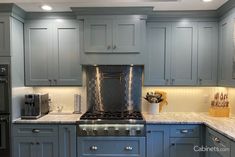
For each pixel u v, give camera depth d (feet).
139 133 9.05
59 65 10.18
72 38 10.11
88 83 11.16
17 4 8.96
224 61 9.36
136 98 11.09
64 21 10.06
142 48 9.73
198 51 10.11
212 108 10.15
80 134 9.12
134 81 11.08
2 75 9.03
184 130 9.03
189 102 11.15
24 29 10.14
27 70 10.21
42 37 10.14
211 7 9.39
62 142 9.18
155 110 10.59
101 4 9.05
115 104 11.12
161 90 11.13
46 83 10.23
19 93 9.77
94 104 11.16
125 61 9.78
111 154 9.14
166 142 9.06
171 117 9.77
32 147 9.26
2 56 9.05
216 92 10.72
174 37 10.11
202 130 8.98
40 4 8.98
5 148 9.18
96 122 9.07
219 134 7.46
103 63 9.84
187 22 10.06
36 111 9.63
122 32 9.70
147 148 9.07
